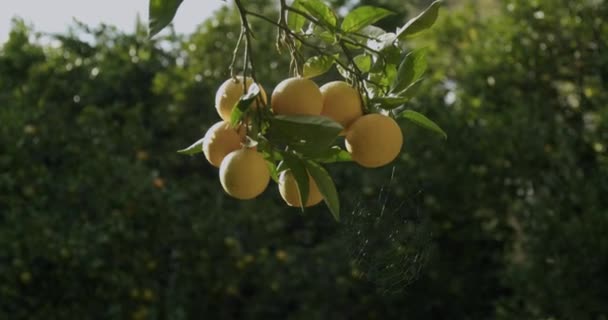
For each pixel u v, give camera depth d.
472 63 7.25
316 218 6.95
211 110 7.18
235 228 6.68
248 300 6.73
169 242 6.46
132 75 7.28
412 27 1.85
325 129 1.64
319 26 1.90
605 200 6.24
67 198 6.33
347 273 6.67
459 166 6.85
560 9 7.15
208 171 7.19
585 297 6.08
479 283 7.08
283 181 1.81
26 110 6.57
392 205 2.10
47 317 6.20
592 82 6.97
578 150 6.67
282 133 1.66
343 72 1.87
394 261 2.07
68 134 6.54
